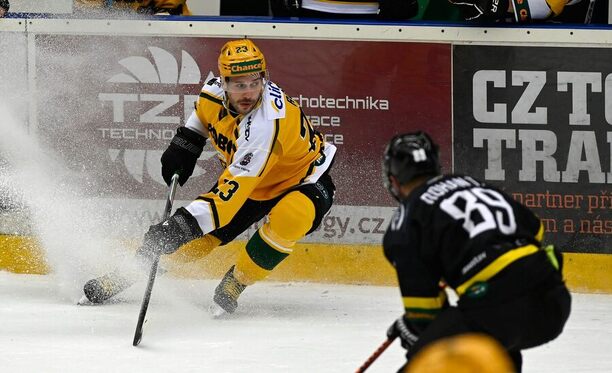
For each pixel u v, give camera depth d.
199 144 17.12
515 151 19.84
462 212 9.32
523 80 19.78
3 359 13.27
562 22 21.09
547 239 19.84
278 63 19.89
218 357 13.76
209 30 19.83
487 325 9.16
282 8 20.39
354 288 19.59
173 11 21.06
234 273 16.66
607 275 19.73
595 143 19.78
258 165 15.74
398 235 9.39
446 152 19.89
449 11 22.75
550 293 9.29
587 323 16.83
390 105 19.86
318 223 16.88
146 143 19.89
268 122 15.84
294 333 15.55
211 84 16.72
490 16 19.52
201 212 15.39
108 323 15.77
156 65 19.89
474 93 19.83
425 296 9.27
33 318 15.98
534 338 9.30
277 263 16.67
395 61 19.83
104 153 19.94
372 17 20.38
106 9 20.16
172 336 15.08
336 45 19.83
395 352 14.30
